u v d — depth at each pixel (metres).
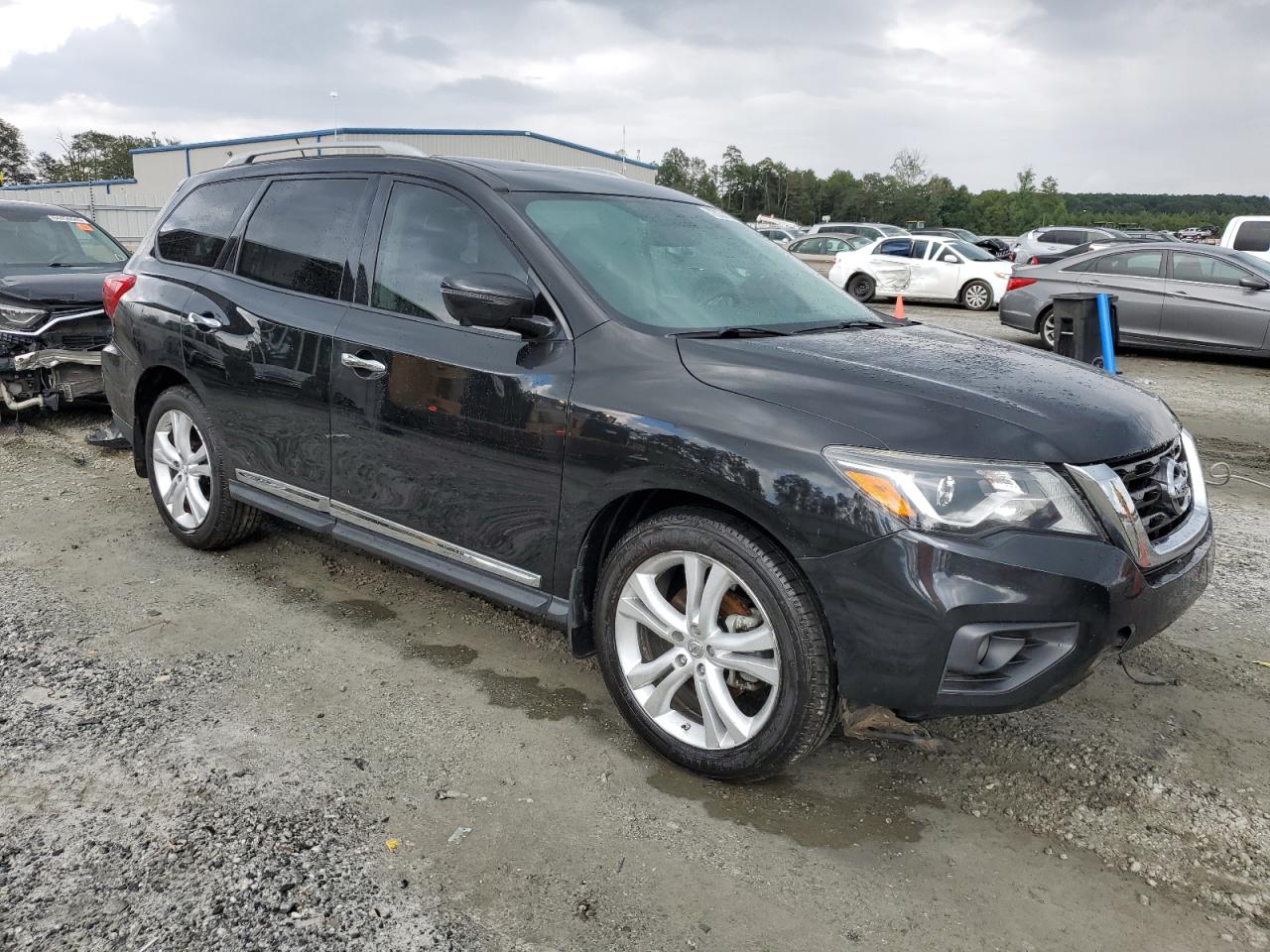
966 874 2.48
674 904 2.32
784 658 2.57
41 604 3.98
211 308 4.15
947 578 2.35
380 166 3.72
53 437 6.94
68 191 31.16
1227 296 11.62
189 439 4.52
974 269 19.19
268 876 2.37
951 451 2.39
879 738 2.84
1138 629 2.50
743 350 2.84
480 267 3.27
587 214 3.43
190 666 3.47
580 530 2.94
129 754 2.89
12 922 2.19
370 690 3.34
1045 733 3.18
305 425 3.76
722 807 2.72
